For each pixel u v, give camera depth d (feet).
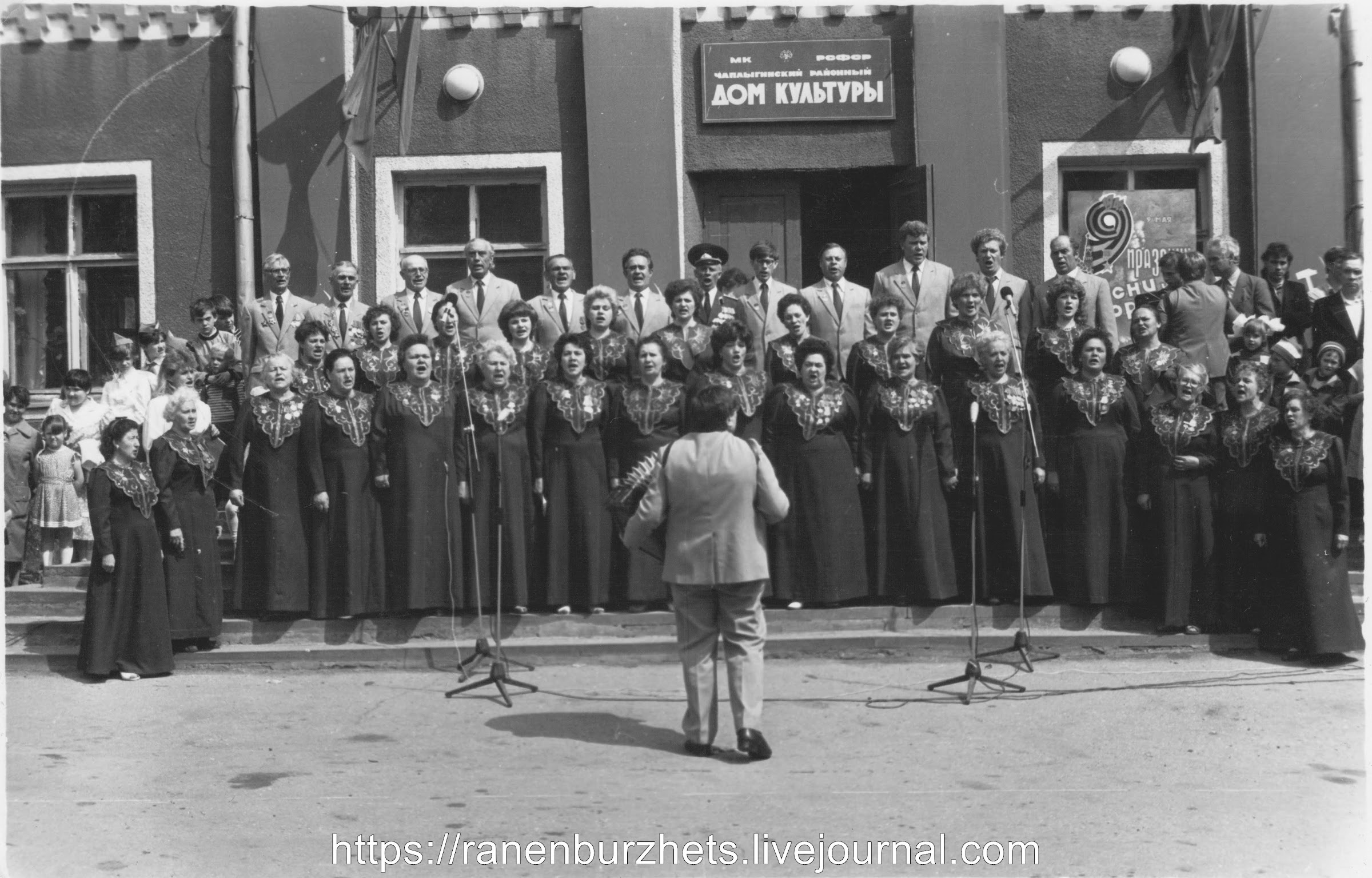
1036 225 37.68
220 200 38.06
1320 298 33.73
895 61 37.50
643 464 23.91
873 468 29.71
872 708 25.48
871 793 20.99
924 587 29.32
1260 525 28.94
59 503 32.78
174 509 28.91
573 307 32.63
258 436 29.66
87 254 38.70
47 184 38.55
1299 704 25.58
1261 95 37.11
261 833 19.65
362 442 29.58
